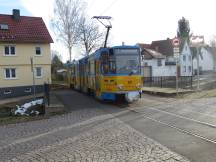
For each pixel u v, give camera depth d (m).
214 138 9.54
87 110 18.92
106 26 29.50
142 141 9.71
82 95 30.64
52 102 23.67
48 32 44.53
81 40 59.44
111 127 12.48
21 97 37.50
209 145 8.73
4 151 9.58
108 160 7.85
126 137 10.45
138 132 11.19
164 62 70.81
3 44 40.84
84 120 14.91
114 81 20.78
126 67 20.89
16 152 9.34
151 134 10.73
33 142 10.63
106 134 11.12
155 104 19.81
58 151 9.11
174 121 13.09
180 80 35.44
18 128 14.13
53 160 8.20
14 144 10.52
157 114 15.39
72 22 58.09
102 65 21.89
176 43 23.83
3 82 40.81
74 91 38.25
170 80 37.22
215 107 16.44
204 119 13.09
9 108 23.03
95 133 11.44
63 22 57.84
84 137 10.84
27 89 42.38
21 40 41.69
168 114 15.13
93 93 26.64
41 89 43.25
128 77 20.83
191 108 16.62
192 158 7.58
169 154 8.03
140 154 8.21
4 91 40.81
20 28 43.53
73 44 58.41
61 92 37.34
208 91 24.50
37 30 44.25
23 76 42.12
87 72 28.50
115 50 20.88
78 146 9.56
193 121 12.80
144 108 18.19
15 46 41.62
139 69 21.14
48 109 19.55
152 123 12.98
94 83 24.86
